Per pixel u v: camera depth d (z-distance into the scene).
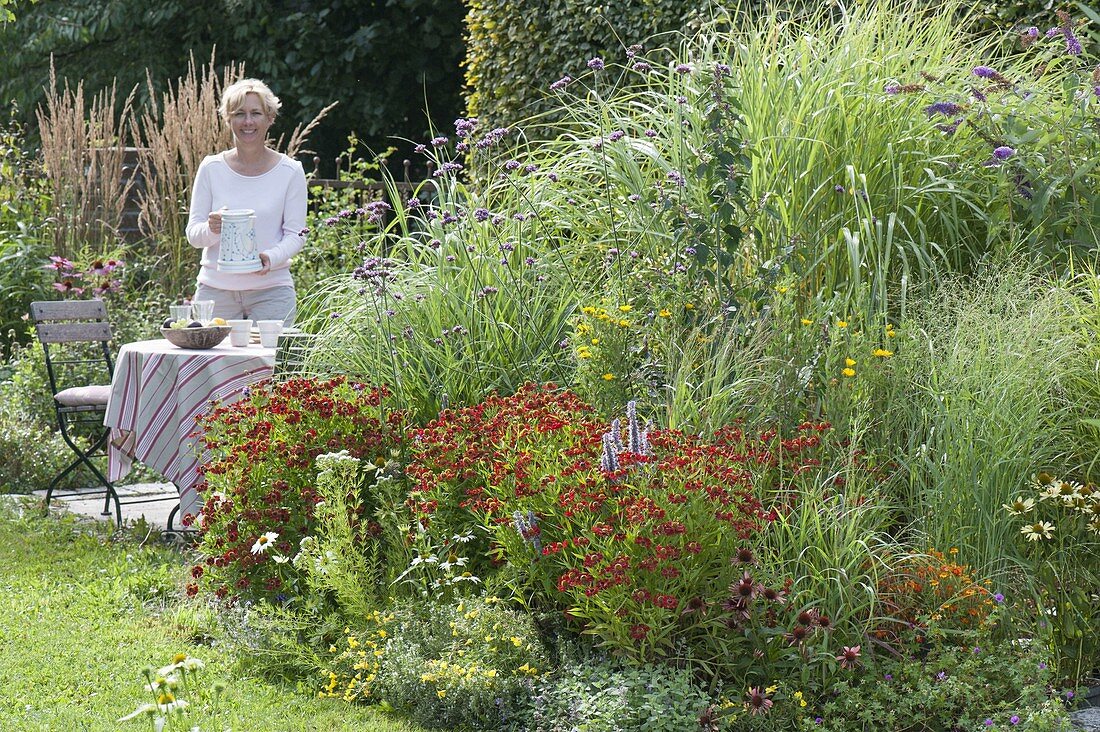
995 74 5.53
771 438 4.43
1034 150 5.60
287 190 7.46
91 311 7.70
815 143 5.57
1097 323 4.57
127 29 18.19
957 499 4.14
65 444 8.32
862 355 4.53
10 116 18.64
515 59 10.23
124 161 12.05
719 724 3.59
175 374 5.96
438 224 6.26
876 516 4.20
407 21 17.11
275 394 5.25
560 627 4.16
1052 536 3.97
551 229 6.08
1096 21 5.92
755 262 5.43
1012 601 4.07
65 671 4.35
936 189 5.48
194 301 6.46
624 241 5.66
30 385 8.85
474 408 4.89
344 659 4.23
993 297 4.68
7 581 5.55
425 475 4.45
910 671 3.76
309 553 4.50
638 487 3.98
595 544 3.84
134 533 6.53
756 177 5.57
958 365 4.36
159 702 3.19
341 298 6.21
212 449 5.15
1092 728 3.66
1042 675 3.71
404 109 17.73
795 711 3.69
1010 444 4.15
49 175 11.30
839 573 3.87
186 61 18.22
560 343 5.46
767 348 4.73
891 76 5.97
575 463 4.09
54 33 17.64
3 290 10.42
